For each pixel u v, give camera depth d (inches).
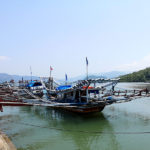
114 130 565.0
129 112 837.2
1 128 610.9
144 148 421.1
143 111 856.9
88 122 667.4
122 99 730.8
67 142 475.8
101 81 706.8
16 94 954.7
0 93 965.8
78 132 556.1
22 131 575.8
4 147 366.0
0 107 643.5
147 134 516.7
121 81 6432.1
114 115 775.1
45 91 1091.3
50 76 1196.5
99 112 796.0
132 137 498.6
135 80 5866.1
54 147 442.9
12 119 753.6
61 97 922.7
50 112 906.7
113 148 428.1
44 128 605.6
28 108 1053.8
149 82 5231.3
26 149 432.5
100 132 550.9
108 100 716.0
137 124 624.1
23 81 1667.1
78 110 753.6
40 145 455.5
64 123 663.8
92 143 464.8
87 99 705.6
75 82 858.1
